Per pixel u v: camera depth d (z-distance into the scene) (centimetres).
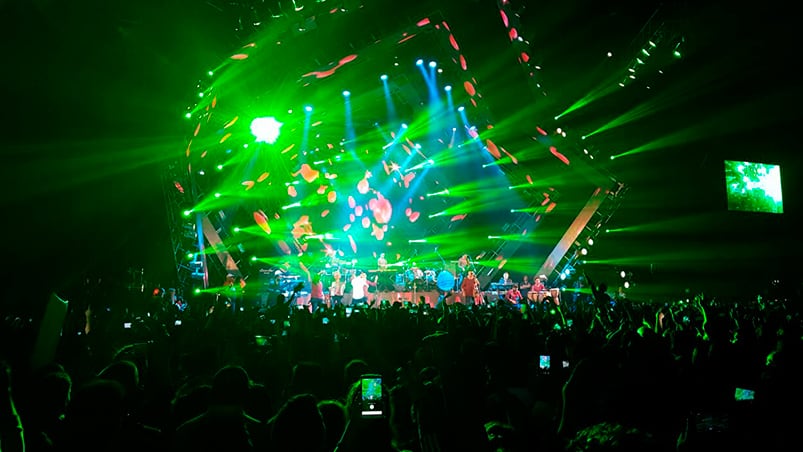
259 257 2289
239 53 1667
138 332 840
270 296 2011
